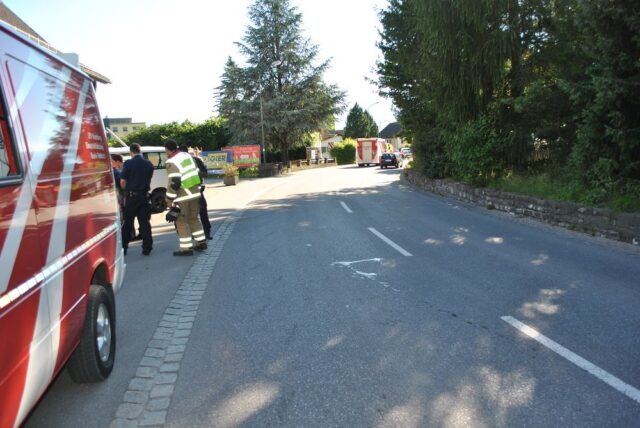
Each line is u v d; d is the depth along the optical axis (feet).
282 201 61.16
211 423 11.03
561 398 11.55
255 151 130.52
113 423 11.16
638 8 30.32
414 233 34.47
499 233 33.45
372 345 15.05
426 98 60.64
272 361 14.19
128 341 16.16
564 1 42.63
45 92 10.87
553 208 35.96
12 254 8.01
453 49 49.14
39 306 9.04
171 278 24.35
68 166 11.86
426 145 69.82
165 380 13.26
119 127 464.65
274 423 10.94
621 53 30.86
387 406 11.50
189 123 187.42
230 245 32.53
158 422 11.16
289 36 159.53
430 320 16.99
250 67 160.35
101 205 14.87
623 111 31.73
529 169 49.11
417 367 13.46
